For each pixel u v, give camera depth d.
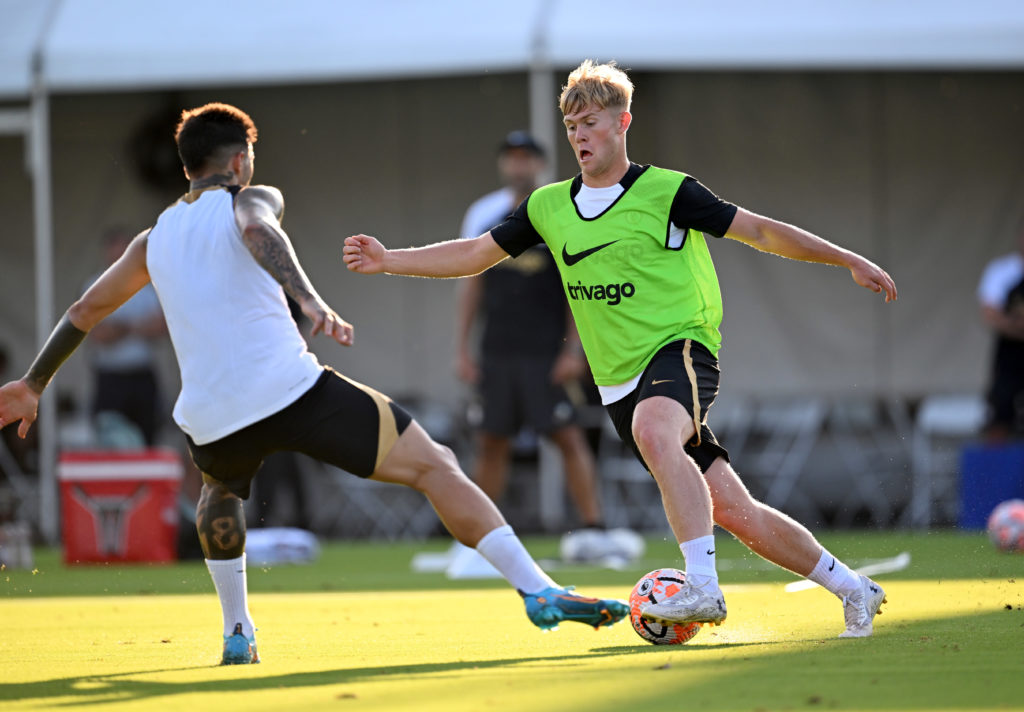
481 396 33.91
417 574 32.22
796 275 48.41
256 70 41.59
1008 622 17.23
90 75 42.09
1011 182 48.41
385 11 41.84
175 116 49.97
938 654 13.57
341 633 18.14
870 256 48.44
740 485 15.67
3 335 49.88
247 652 14.41
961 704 10.26
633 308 15.59
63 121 49.91
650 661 13.36
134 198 50.03
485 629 18.44
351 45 41.19
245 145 14.59
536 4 41.41
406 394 50.03
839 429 47.88
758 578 28.11
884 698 10.55
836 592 15.73
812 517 46.78
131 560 36.25
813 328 48.34
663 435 14.73
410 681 12.12
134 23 42.44
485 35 40.78
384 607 22.95
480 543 13.62
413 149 50.06
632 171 15.91
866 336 48.31
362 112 50.12
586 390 46.59
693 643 15.49
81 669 14.13
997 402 44.38
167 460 36.69
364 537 48.94
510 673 12.55
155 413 44.84
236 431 13.48
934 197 48.41
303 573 32.91
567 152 49.31
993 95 48.34
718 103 48.31
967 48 40.31
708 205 15.56
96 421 44.12
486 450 34.06
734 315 48.41
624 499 47.88
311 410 13.46
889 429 47.94
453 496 13.66
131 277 14.51
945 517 46.16
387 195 50.03
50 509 43.78
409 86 50.03
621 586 26.44
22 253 49.88
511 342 33.56
